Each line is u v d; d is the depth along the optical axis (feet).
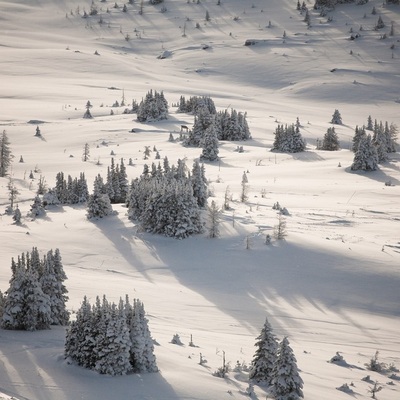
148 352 227.81
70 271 452.35
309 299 419.54
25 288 277.64
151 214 545.44
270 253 488.85
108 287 407.64
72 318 309.63
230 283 444.14
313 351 316.19
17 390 198.80
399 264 470.80
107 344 223.10
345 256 481.46
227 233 531.50
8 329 273.95
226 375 234.38
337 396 232.32
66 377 214.69
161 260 488.44
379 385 260.21
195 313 374.02
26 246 507.30
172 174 628.69
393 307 413.80
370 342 351.67
